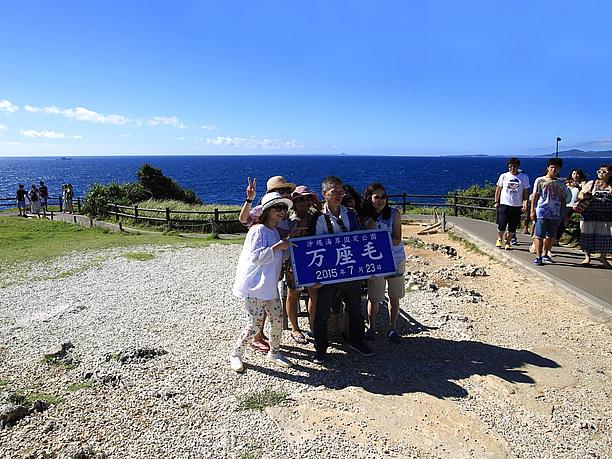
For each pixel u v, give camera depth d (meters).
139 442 3.36
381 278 5.00
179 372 4.47
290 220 4.87
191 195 27.98
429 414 3.67
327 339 4.82
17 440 3.38
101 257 10.60
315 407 3.79
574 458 3.16
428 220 15.26
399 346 5.05
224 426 3.55
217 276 8.62
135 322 5.99
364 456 3.18
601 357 4.70
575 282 6.88
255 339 5.00
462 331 5.44
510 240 9.56
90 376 4.41
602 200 7.60
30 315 6.39
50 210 23.42
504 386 4.10
